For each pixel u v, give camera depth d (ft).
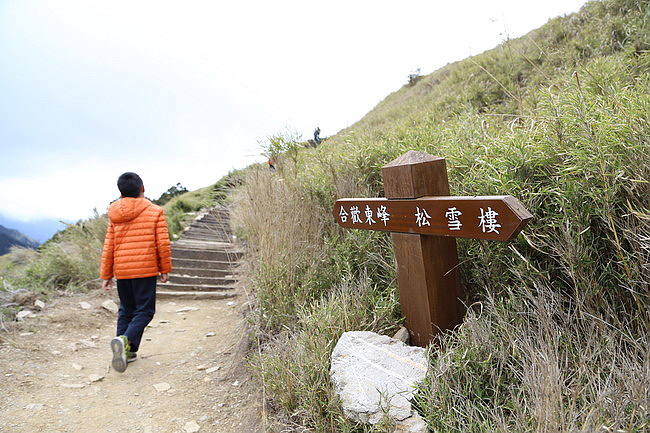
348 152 13.73
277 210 13.12
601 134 6.01
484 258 7.20
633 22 16.03
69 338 13.41
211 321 15.74
